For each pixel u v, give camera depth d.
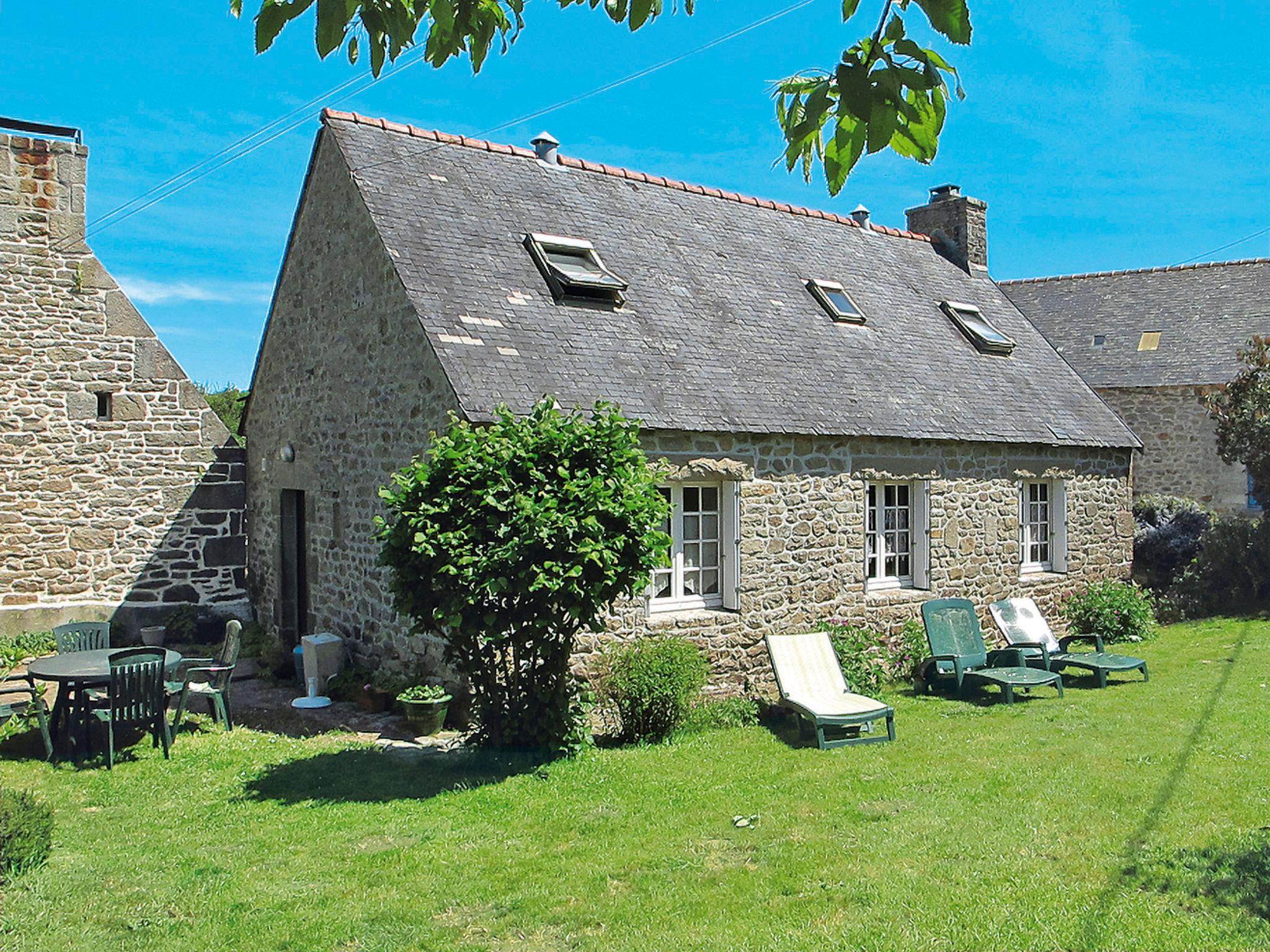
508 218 10.46
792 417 9.77
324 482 10.79
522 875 5.15
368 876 5.13
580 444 6.87
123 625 12.28
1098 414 13.74
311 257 11.13
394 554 6.82
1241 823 5.63
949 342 13.18
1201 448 18.05
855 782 6.79
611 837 5.72
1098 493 13.48
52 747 7.41
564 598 6.68
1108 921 4.39
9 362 11.72
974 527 11.69
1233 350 18.25
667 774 7.03
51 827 5.52
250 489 13.17
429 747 7.73
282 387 12.04
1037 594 12.49
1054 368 14.31
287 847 5.55
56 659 7.77
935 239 16.20
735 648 9.45
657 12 2.45
